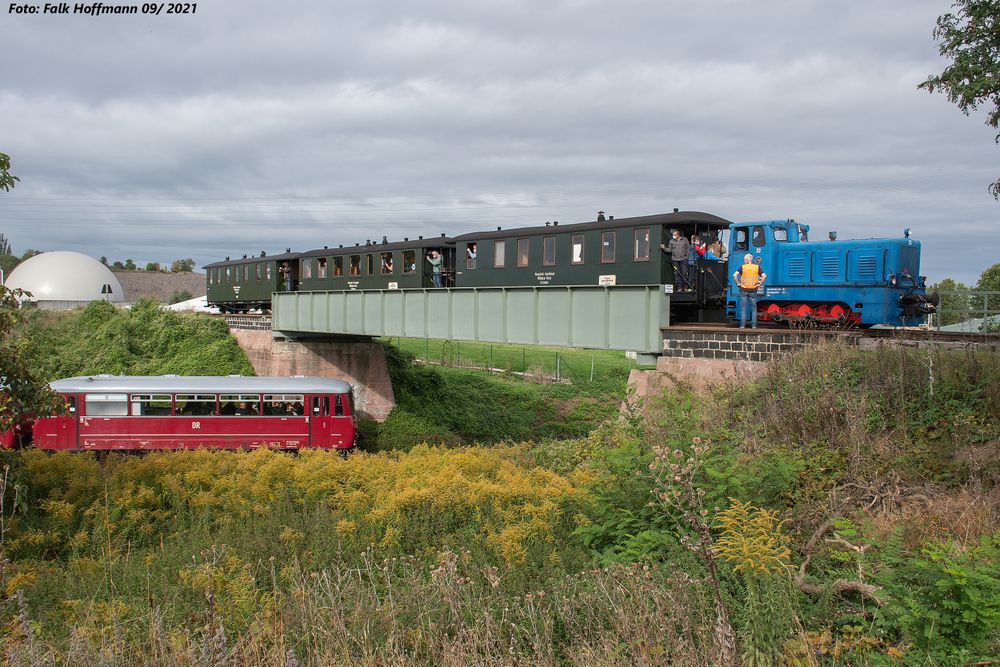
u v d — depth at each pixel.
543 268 24.91
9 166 10.87
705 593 6.56
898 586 6.12
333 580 8.77
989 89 14.40
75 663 6.36
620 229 22.42
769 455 11.14
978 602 5.56
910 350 14.28
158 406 24.56
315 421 25.50
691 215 21.67
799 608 6.35
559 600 7.11
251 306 47.75
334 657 6.22
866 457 11.27
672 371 19.44
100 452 23.17
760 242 21.03
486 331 26.89
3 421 11.56
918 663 5.43
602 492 9.77
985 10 14.41
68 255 89.88
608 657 5.59
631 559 8.15
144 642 7.12
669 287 20.23
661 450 6.54
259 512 12.45
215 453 17.25
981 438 11.23
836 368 14.57
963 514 8.40
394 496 11.72
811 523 9.16
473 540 10.39
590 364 52.31
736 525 7.50
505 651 6.25
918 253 19.69
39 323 42.28
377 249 34.12
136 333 42.53
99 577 9.82
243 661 6.38
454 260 31.41
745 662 5.38
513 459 17.06
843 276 19.56
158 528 12.80
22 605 7.03
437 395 41.84
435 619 7.05
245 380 25.62
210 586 7.78
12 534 11.34
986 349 13.97
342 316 35.50
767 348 17.11
